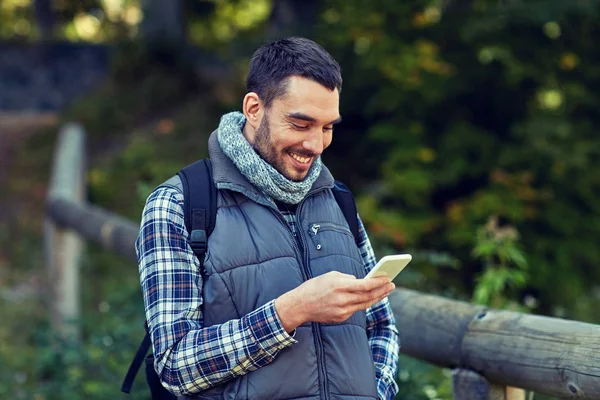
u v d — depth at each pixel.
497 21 8.67
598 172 8.81
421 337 3.14
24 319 8.84
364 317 2.31
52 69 17.23
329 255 2.27
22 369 6.96
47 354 5.29
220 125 2.30
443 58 9.25
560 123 8.59
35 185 13.27
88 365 5.25
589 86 9.20
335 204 2.39
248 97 2.22
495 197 8.36
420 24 9.34
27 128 15.09
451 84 9.19
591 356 2.45
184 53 15.11
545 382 2.61
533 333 2.68
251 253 2.18
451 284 8.06
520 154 8.77
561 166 8.66
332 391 2.15
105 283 9.85
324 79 2.13
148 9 15.38
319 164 2.30
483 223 8.40
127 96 14.48
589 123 9.00
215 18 20.91
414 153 8.91
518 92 9.45
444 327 3.05
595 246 8.86
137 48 14.90
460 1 9.52
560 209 8.74
